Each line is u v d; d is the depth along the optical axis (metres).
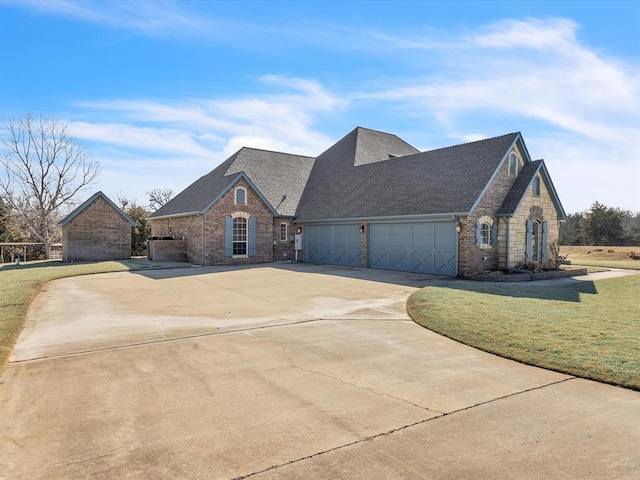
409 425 4.55
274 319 10.09
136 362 6.79
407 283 16.30
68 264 25.64
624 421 4.65
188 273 20.36
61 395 5.41
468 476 3.56
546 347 7.20
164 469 3.68
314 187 29.12
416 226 19.95
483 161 19.27
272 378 6.05
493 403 5.16
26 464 3.76
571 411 4.92
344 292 14.21
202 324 9.55
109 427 4.50
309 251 27.09
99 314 10.72
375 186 23.66
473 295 12.26
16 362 6.80
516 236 19.03
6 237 41.34
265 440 4.21
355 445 4.11
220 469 3.69
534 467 3.71
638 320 8.98
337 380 5.98
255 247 26.08
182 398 5.30
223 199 24.89
